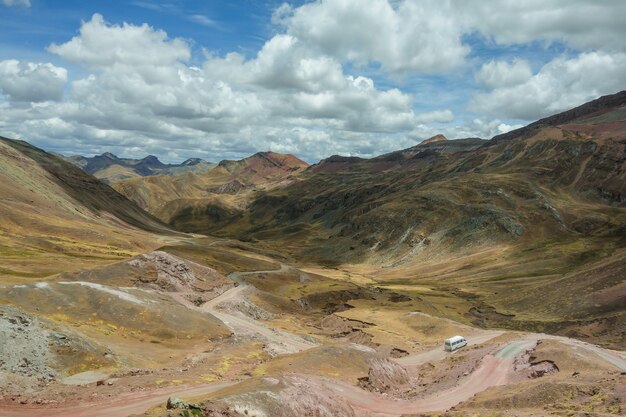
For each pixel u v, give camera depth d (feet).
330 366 200.95
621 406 126.11
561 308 415.85
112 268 362.74
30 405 124.98
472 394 195.62
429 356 289.33
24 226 543.39
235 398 118.32
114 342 203.31
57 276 333.42
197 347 229.04
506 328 392.68
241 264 593.01
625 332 320.50
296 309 453.17
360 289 545.85
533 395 159.22
